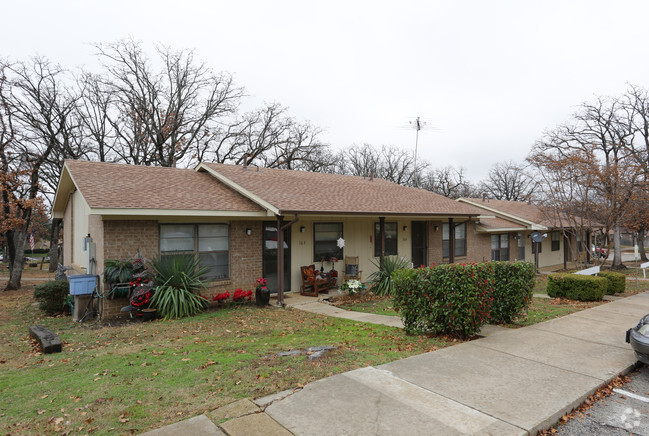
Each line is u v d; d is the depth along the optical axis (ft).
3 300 48.21
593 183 48.32
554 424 11.47
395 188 56.85
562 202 50.06
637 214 56.85
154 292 28.35
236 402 12.07
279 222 33.12
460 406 11.91
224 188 37.78
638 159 58.85
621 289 37.76
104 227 27.84
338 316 28.96
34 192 64.85
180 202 30.14
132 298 27.04
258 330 23.95
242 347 19.34
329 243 41.96
